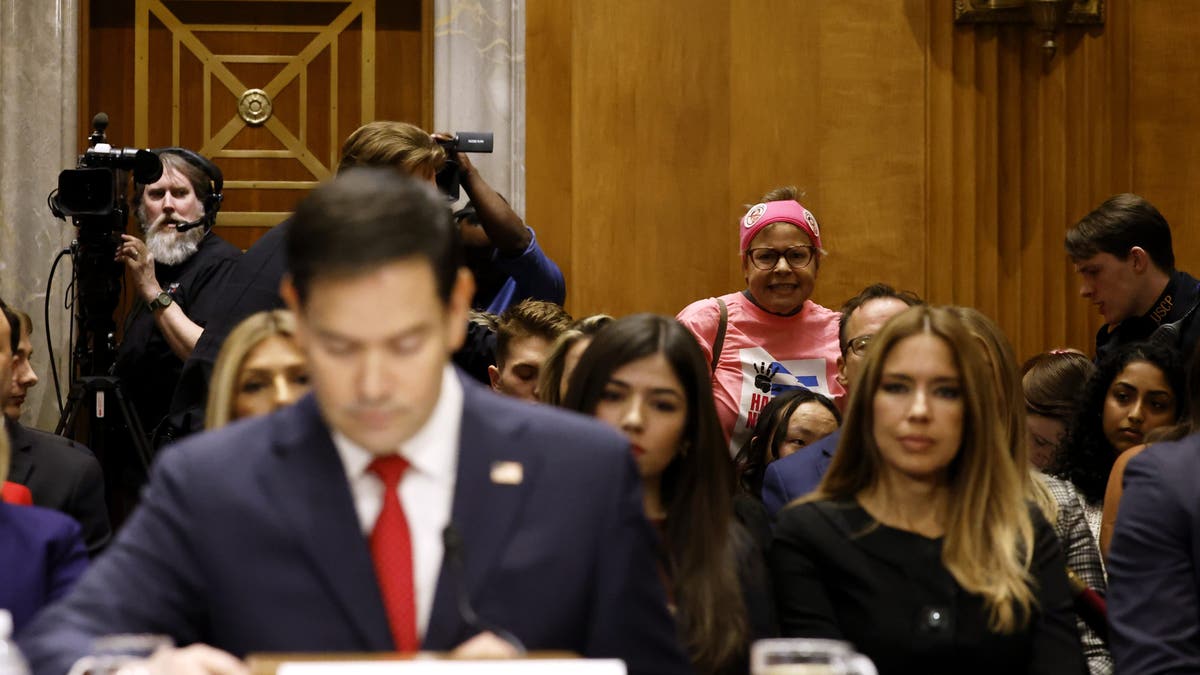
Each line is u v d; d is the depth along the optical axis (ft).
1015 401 11.51
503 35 21.27
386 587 5.73
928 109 21.61
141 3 21.68
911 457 9.43
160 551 5.75
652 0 21.48
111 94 21.70
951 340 9.55
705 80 21.56
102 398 15.31
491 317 15.31
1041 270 21.68
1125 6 21.77
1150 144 21.80
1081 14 21.65
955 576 9.31
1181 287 17.11
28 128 20.52
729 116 21.57
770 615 8.92
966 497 9.48
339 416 5.45
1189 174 21.77
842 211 21.57
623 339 8.87
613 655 5.84
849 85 21.61
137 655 5.32
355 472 5.83
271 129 21.86
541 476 5.90
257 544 5.71
